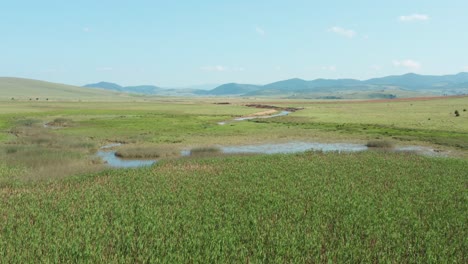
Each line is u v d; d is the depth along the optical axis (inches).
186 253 500.1
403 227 605.6
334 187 872.9
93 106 5172.2
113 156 1477.6
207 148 1568.7
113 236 569.9
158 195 804.0
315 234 568.4
